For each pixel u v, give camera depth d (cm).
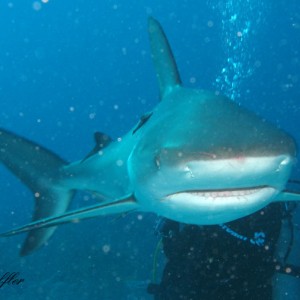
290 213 417
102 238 1361
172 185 240
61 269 1273
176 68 390
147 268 1223
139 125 379
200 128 248
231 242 410
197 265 419
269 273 411
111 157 431
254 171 216
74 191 507
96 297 1138
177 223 447
